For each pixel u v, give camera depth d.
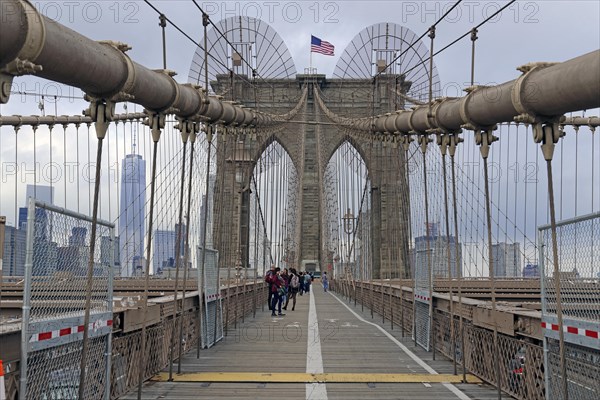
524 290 18.08
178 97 6.97
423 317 11.42
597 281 4.55
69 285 4.98
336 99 34.56
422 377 8.24
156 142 6.74
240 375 8.32
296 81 36.19
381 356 10.27
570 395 5.19
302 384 7.81
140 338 7.47
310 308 24.59
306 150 55.56
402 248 18.70
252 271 28.45
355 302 26.06
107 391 5.91
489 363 7.63
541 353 5.85
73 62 4.17
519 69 4.94
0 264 4.23
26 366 4.18
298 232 41.03
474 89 6.40
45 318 4.48
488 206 6.92
